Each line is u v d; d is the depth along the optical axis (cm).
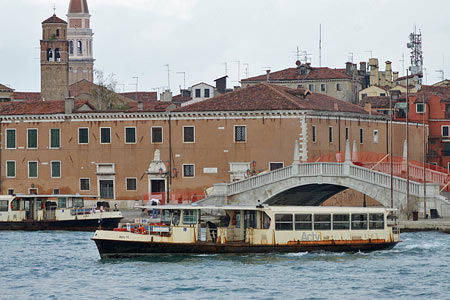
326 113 15638
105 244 10200
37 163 16388
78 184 16188
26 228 13512
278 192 13475
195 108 15562
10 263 10288
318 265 9919
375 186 12975
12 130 16538
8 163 16562
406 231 12481
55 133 16312
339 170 13150
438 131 19538
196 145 15575
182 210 10356
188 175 15638
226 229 10288
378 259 10325
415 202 12781
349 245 10594
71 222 13438
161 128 15762
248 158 15312
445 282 9125
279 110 15088
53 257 10675
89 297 8594
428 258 10388
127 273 9588
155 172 15738
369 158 15000
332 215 10531
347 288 8856
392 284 9038
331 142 15838
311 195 14450
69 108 16212
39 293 8781
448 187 13688
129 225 10362
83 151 16150
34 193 16188
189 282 9112
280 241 10338
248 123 15312
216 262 10075
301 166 13375
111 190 16025
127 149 15925
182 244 10200
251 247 10275
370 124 17138
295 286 8944
